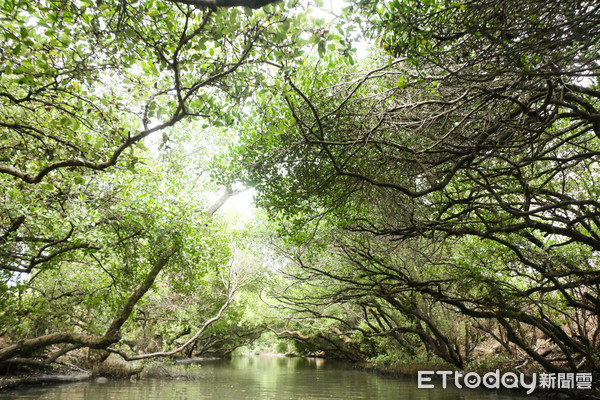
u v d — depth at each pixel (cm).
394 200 934
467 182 1063
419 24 564
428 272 1488
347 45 552
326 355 4184
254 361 3703
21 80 543
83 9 497
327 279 1794
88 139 689
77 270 1370
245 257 2119
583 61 544
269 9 500
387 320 2156
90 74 580
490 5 513
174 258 1390
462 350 2088
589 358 1284
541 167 1078
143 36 546
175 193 1402
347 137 840
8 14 475
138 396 1303
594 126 677
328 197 1052
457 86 668
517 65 548
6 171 641
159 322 2234
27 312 1162
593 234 946
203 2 367
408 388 1603
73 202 947
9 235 916
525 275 1217
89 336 1144
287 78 590
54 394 1284
